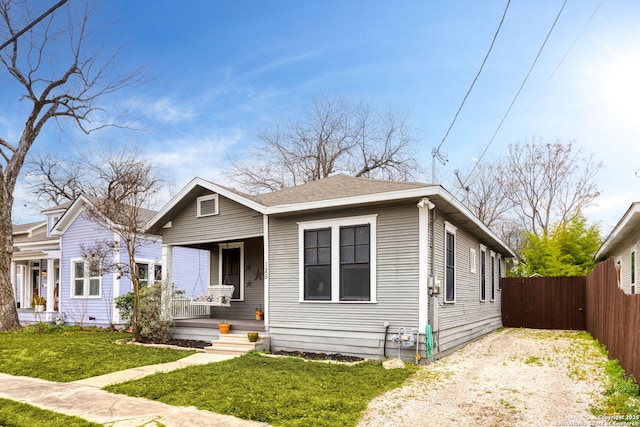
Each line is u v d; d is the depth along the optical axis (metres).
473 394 6.66
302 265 10.49
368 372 7.88
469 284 13.17
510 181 29.27
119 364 8.75
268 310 10.91
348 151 30.30
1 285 14.86
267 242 11.10
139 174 16.56
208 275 14.52
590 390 6.82
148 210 19.44
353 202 9.51
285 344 10.55
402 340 8.97
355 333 9.65
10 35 14.48
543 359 9.71
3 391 6.90
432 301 9.23
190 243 12.75
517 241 29.78
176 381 7.16
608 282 10.03
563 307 17.66
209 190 12.27
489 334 15.45
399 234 9.39
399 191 9.06
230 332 11.34
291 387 6.78
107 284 16.91
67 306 18.14
